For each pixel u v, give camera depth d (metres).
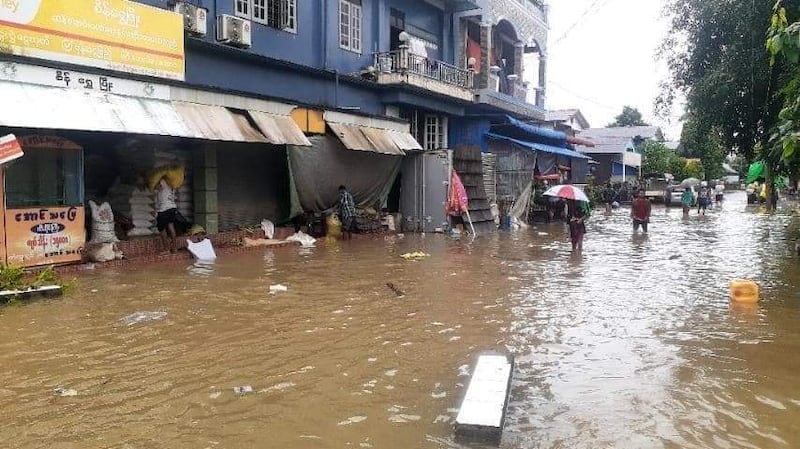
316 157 15.91
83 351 6.07
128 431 4.27
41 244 10.03
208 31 14.80
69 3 10.30
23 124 8.96
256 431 4.30
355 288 9.60
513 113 27.70
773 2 13.46
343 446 4.09
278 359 5.93
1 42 9.40
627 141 46.72
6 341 6.37
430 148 23.52
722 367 5.83
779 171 13.98
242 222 15.13
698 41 16.94
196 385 5.18
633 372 5.67
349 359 5.96
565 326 7.40
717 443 4.21
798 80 9.11
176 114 11.57
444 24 24.72
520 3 29.44
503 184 23.00
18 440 4.10
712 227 23.12
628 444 4.18
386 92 20.39
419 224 19.45
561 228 22.31
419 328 7.20
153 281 9.80
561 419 4.58
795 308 8.45
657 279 10.91
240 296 8.80
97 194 12.30
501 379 4.91
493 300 8.88
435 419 4.55
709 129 17.84
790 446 4.18
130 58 11.41
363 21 20.05
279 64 16.48
